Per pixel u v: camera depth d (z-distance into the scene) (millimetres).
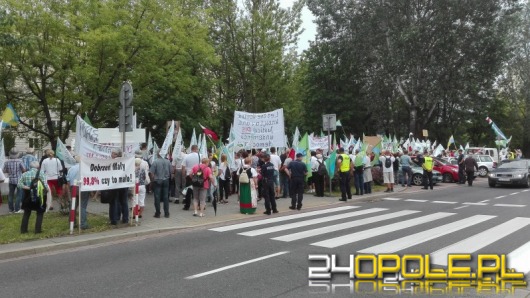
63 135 19984
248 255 7711
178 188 15266
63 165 14711
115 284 6164
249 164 13062
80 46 18000
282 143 16781
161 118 25969
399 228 10094
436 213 12656
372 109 40156
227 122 32719
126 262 7504
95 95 19344
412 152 27625
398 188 20922
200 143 17172
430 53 35125
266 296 5500
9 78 18000
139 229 10453
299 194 13773
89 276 6652
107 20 17719
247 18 29609
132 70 19375
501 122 55188
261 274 6492
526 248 7887
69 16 17281
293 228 10414
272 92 31328
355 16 39406
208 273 6594
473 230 9766
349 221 11289
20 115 19625
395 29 35750
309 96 45719
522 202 15469
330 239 8930
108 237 9594
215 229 10609
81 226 10297
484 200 16188
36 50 17562
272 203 13078
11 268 7363
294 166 13781
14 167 12922
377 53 37938
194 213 12453
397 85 38000
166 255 7941
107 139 11828
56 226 10570
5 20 12172
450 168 25875
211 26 29391
